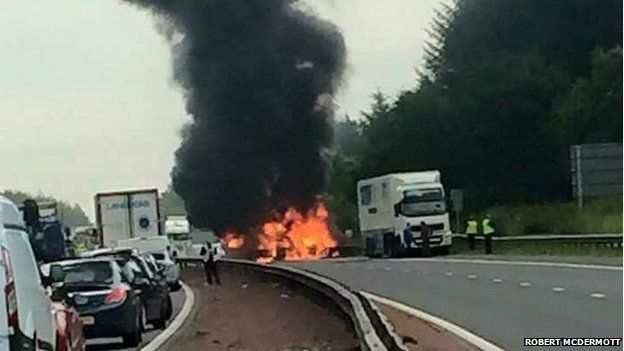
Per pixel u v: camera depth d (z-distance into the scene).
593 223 58.53
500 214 71.69
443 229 62.59
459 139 86.69
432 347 18.14
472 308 26.00
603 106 78.94
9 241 12.99
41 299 14.39
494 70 87.38
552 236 54.00
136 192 57.62
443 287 34.00
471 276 38.50
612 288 28.77
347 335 24.27
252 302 37.69
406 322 23.02
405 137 89.50
